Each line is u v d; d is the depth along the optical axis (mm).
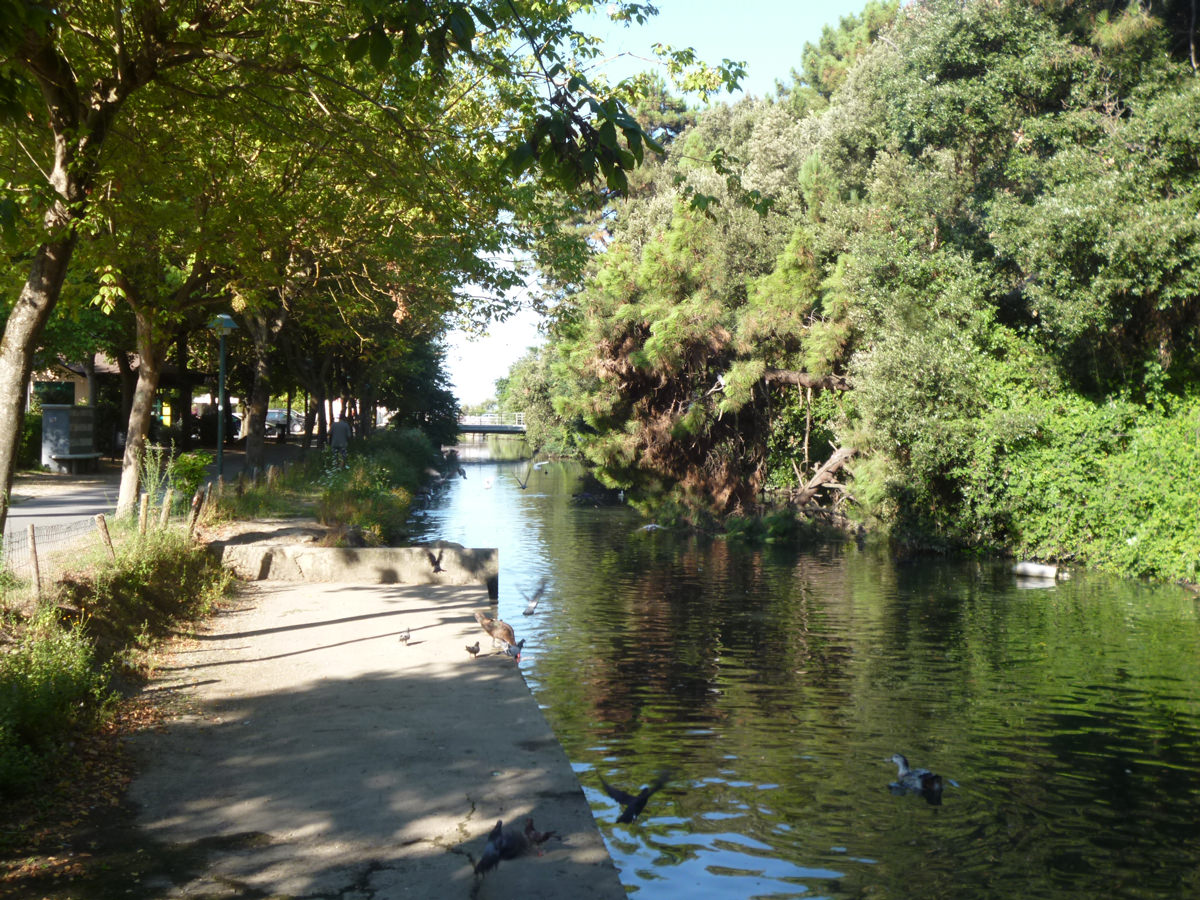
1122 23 29109
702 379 39781
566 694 15461
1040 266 28312
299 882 5355
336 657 11148
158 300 16938
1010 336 32500
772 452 44938
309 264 22062
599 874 5473
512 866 5562
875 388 32062
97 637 10250
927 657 17953
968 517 31328
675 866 9062
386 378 51719
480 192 14445
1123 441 29672
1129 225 25906
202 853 5746
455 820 6301
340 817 6340
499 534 37344
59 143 10031
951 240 34875
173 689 9633
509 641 11555
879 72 48375
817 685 15969
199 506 17859
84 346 31719
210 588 14727
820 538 36312
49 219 9602
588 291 39469
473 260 18188
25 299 9312
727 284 40125
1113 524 28734
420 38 6230
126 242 13914
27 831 5996
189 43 11273
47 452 31609
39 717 7465
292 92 12844
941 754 12461
